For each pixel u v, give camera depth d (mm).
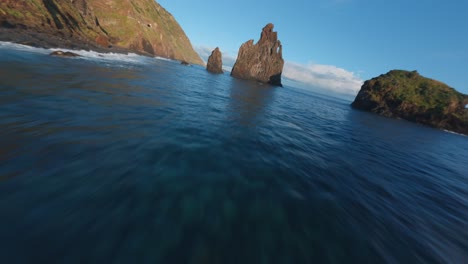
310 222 4605
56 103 8586
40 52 20562
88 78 14789
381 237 4582
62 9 45406
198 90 23406
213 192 4965
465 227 5773
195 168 5934
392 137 20094
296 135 12750
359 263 3742
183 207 4211
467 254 4629
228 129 10812
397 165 10805
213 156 7035
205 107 15070
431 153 16172
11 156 4590
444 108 42781
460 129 40875
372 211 5617
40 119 6789
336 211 5246
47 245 2895
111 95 11961
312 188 6234
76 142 5875
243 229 3998
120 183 4488
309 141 11969
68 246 2936
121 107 10266
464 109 42062
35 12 35375
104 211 3645
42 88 10094
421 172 10445
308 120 19891
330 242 4113
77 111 8305
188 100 16141
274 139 10820
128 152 5977
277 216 4594
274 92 47812
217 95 22922
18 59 14984
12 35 24719
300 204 5242
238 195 5082
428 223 5605
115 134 7016
